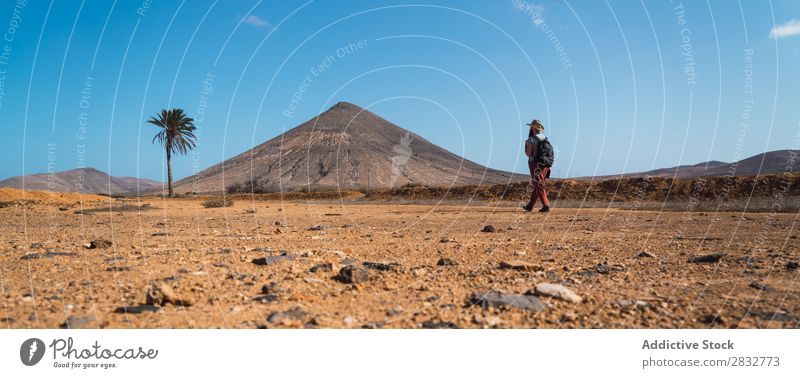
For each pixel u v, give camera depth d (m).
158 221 16.52
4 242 9.48
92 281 5.47
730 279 5.33
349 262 6.86
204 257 7.31
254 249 8.27
